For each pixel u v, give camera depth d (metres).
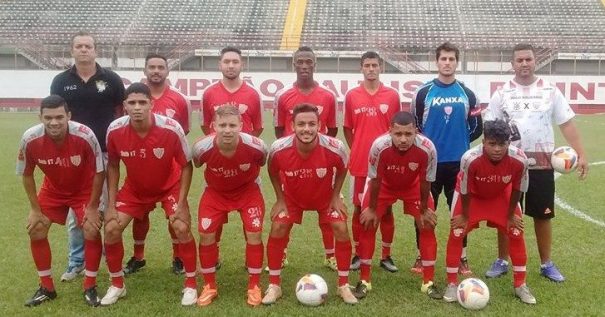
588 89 25.38
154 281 5.03
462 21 31.42
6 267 5.28
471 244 6.10
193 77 25.62
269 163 4.57
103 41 29.42
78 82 5.03
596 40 29.11
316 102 5.43
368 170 4.81
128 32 30.36
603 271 5.17
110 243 4.46
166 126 4.47
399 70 27.89
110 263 4.50
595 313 4.21
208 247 4.54
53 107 4.20
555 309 4.30
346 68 28.25
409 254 5.80
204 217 4.59
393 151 4.51
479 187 4.60
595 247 5.91
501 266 5.14
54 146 4.39
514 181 4.47
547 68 27.31
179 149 4.53
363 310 4.32
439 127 5.16
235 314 4.25
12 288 4.77
